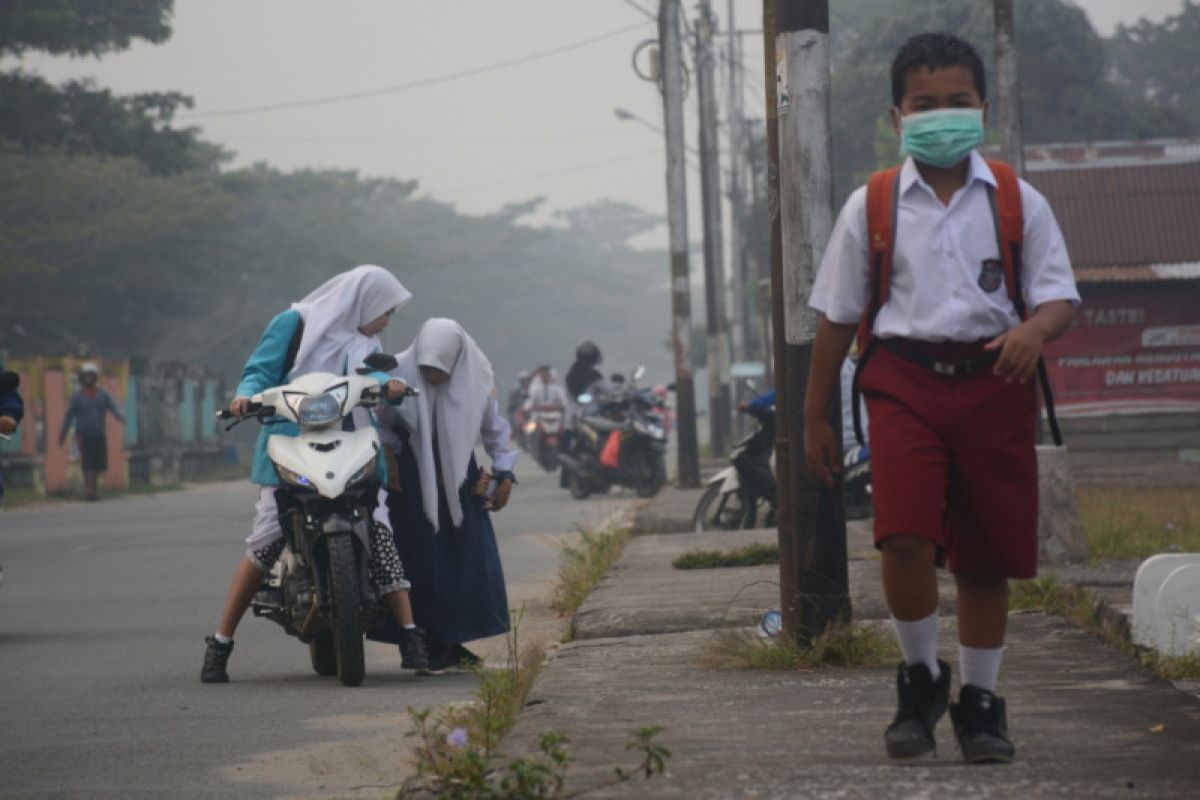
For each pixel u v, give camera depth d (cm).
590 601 2570
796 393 1894
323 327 2186
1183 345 6531
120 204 17412
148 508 6738
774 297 1938
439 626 2219
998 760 1191
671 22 6512
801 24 1914
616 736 1373
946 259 1147
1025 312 1155
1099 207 6706
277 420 2147
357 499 2092
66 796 1458
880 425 1155
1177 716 1396
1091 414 6550
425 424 2236
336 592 2047
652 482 6047
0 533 5312
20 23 11738
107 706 1969
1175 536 3256
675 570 3075
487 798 1150
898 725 1196
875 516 1166
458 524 2245
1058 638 1941
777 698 1565
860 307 1180
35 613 3047
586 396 6500
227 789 1480
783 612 1922
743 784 1148
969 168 1161
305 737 1733
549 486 7288
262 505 2166
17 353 15988
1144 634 1936
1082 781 1124
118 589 3453
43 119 12088
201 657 2411
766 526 3947
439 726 1655
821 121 1905
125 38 12438
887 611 2364
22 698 2050
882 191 1171
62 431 7706
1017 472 1148
